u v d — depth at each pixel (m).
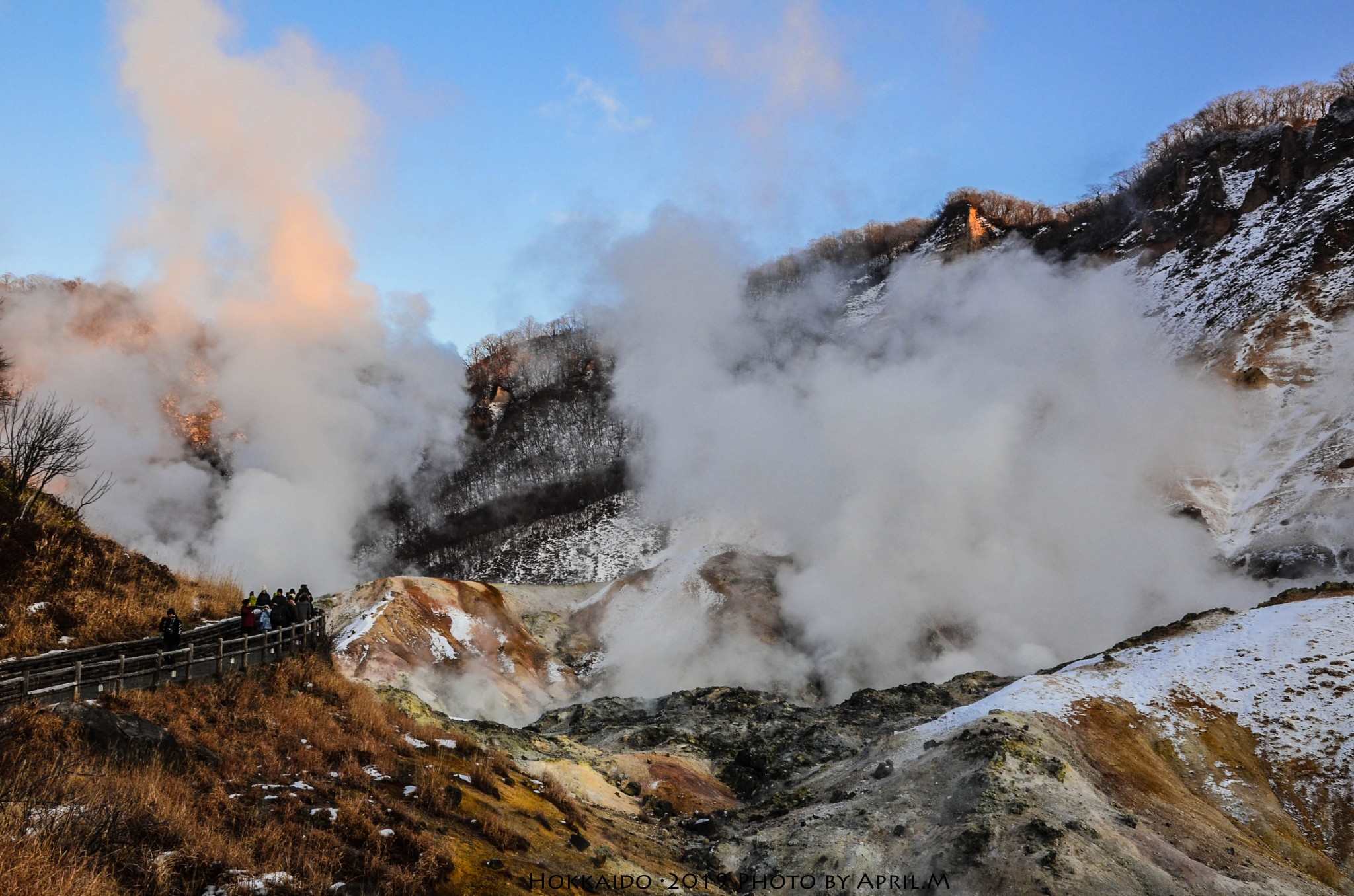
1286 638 36.44
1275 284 121.56
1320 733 31.41
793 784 36.34
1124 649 39.88
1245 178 151.25
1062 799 26.94
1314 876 26.50
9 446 31.69
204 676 23.59
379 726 25.77
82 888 13.11
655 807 33.88
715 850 29.67
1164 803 28.64
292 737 22.33
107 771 16.45
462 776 24.81
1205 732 32.53
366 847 18.41
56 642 23.94
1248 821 28.69
